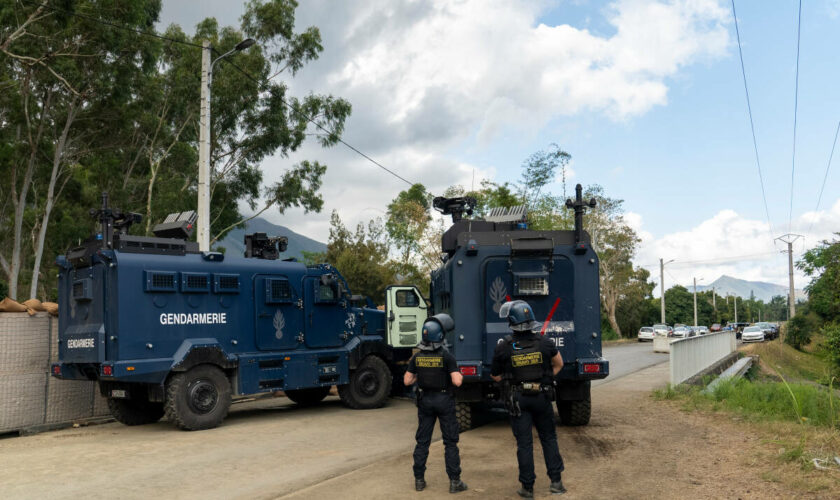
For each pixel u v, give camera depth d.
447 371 6.24
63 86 26.30
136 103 28.95
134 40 25.73
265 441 9.53
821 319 52.66
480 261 9.81
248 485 6.84
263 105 32.34
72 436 10.44
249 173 33.75
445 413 6.21
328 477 7.14
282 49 32.44
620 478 6.50
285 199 34.31
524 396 5.94
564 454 7.75
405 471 7.00
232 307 11.67
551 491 6.01
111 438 10.09
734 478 6.34
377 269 31.53
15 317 10.87
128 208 32.91
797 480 6.07
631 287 65.81
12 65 25.78
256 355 11.80
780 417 10.12
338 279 13.30
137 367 10.14
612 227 62.41
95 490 6.71
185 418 10.53
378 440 9.52
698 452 7.70
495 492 6.11
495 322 9.66
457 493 6.08
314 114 33.16
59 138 29.31
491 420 10.99
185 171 34.34
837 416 9.48
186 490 6.66
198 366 10.94
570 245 9.92
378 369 13.59
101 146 30.78
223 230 34.34
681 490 5.98
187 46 30.89
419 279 37.03
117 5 24.31
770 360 38.12
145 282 10.50
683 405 11.84
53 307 11.59
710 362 22.61
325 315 13.13
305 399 14.62
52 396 11.27
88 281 10.46
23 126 29.06
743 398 12.04
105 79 26.25
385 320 13.97
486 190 39.69
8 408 10.57
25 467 7.89
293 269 12.70
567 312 9.75
